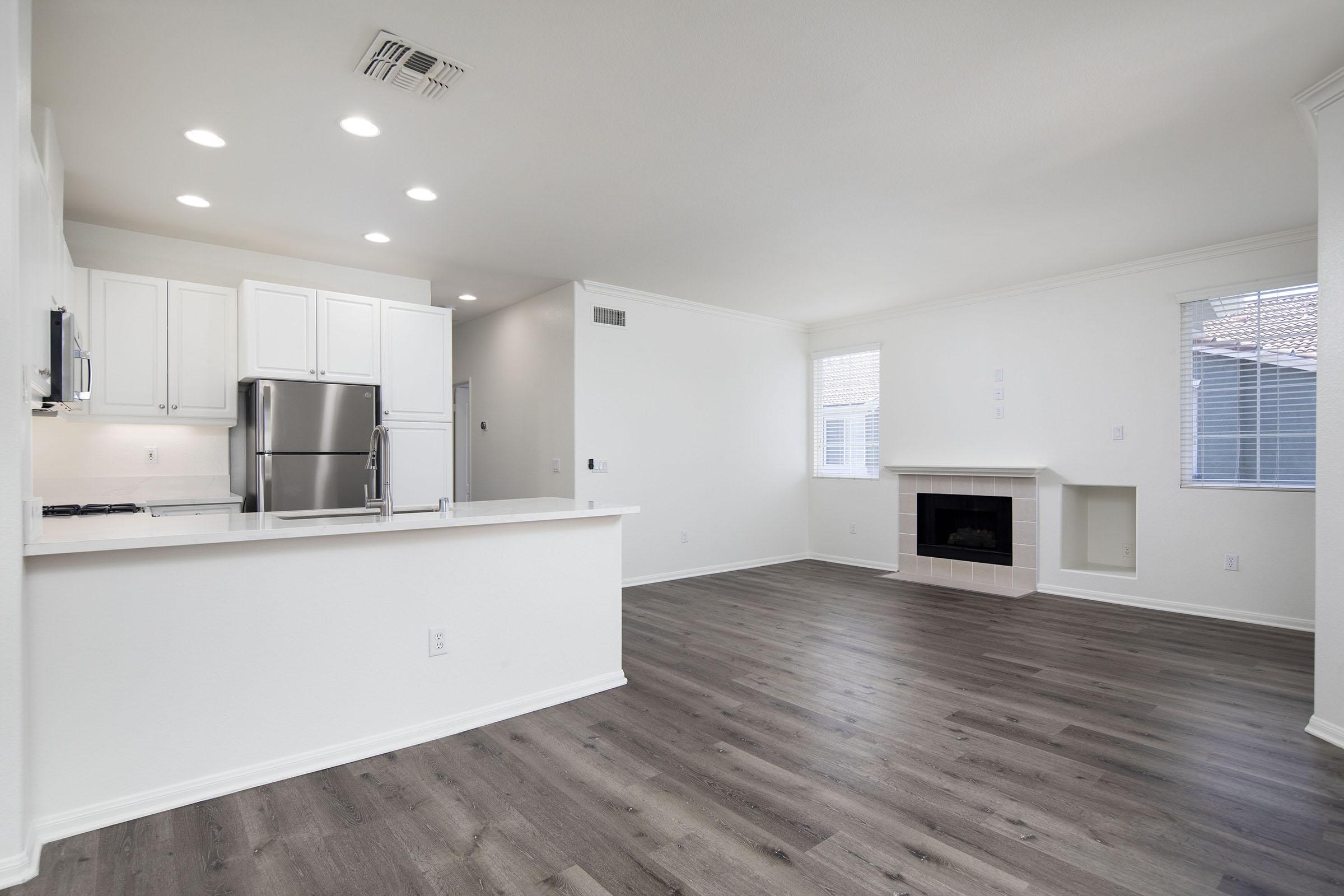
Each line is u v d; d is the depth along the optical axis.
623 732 2.74
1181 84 2.61
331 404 4.42
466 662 2.80
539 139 3.04
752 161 3.27
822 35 2.31
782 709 2.99
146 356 3.99
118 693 2.07
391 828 2.02
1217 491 4.66
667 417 6.16
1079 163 3.30
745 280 5.52
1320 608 2.68
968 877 1.77
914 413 6.46
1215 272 4.64
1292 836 1.97
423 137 3.01
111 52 2.34
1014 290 5.72
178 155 3.15
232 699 2.27
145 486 4.20
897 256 4.84
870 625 4.48
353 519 3.15
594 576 3.25
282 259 4.75
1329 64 2.47
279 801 2.19
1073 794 2.22
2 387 1.77
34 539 1.90
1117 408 5.13
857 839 1.96
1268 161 3.28
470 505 3.39
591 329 5.63
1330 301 2.61
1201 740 2.64
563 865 1.83
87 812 2.00
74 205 3.74
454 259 4.88
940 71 2.53
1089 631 4.33
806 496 7.46
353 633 2.52
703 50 2.39
